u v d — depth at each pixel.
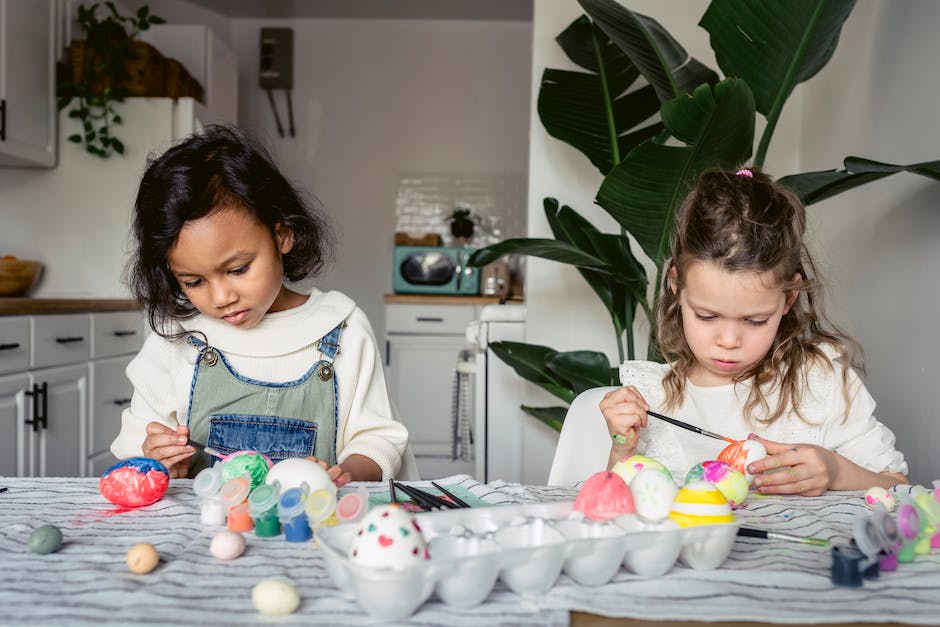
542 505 0.64
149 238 0.99
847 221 1.88
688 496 0.61
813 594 0.54
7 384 2.03
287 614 0.50
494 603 0.52
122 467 0.76
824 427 1.16
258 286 1.01
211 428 1.16
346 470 1.06
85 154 2.92
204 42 3.29
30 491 0.83
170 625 0.47
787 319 1.16
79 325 2.42
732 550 0.65
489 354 2.25
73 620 0.48
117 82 2.89
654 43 1.49
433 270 3.79
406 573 0.48
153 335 1.20
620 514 0.61
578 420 1.23
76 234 2.93
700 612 0.50
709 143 1.29
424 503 0.73
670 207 1.40
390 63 4.36
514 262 4.25
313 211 1.24
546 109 1.83
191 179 0.96
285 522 0.66
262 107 4.34
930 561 0.62
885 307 1.67
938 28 1.47
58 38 2.89
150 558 0.57
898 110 1.63
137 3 3.64
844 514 0.78
